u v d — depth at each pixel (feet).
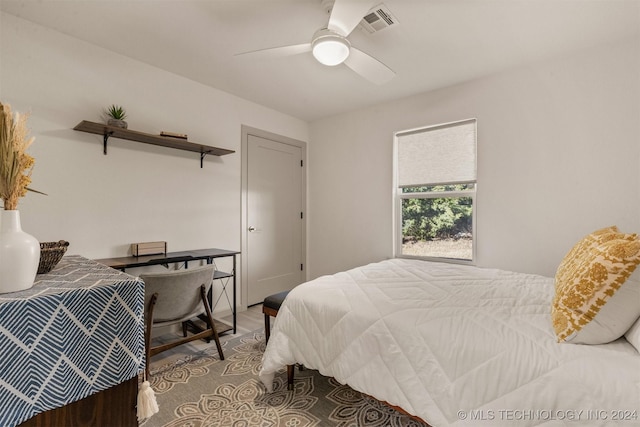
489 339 3.87
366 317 4.87
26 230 6.77
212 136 10.31
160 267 8.90
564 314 3.75
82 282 2.58
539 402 3.23
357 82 9.76
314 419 5.30
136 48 7.87
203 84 10.03
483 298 5.24
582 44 7.50
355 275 7.09
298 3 6.08
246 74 9.29
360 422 5.22
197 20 6.68
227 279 10.84
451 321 4.34
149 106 8.74
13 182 2.41
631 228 7.27
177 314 6.91
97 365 2.38
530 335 3.81
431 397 3.93
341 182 12.85
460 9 6.19
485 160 9.32
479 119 9.42
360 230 12.30
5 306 1.98
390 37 7.19
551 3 6.00
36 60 6.87
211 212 10.36
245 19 6.62
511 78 8.85
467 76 9.27
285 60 8.46
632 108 7.23
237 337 8.89
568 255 5.68
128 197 8.38
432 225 10.72
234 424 5.16
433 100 10.36
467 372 3.76
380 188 11.70
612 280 3.46
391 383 4.33
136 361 2.59
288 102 11.59
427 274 7.18
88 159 7.64
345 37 5.86
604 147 7.57
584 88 7.80
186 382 6.45
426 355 4.12
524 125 8.65
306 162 13.92
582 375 3.14
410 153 11.03
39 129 6.91
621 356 3.27
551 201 8.28
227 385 6.35
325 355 5.18
